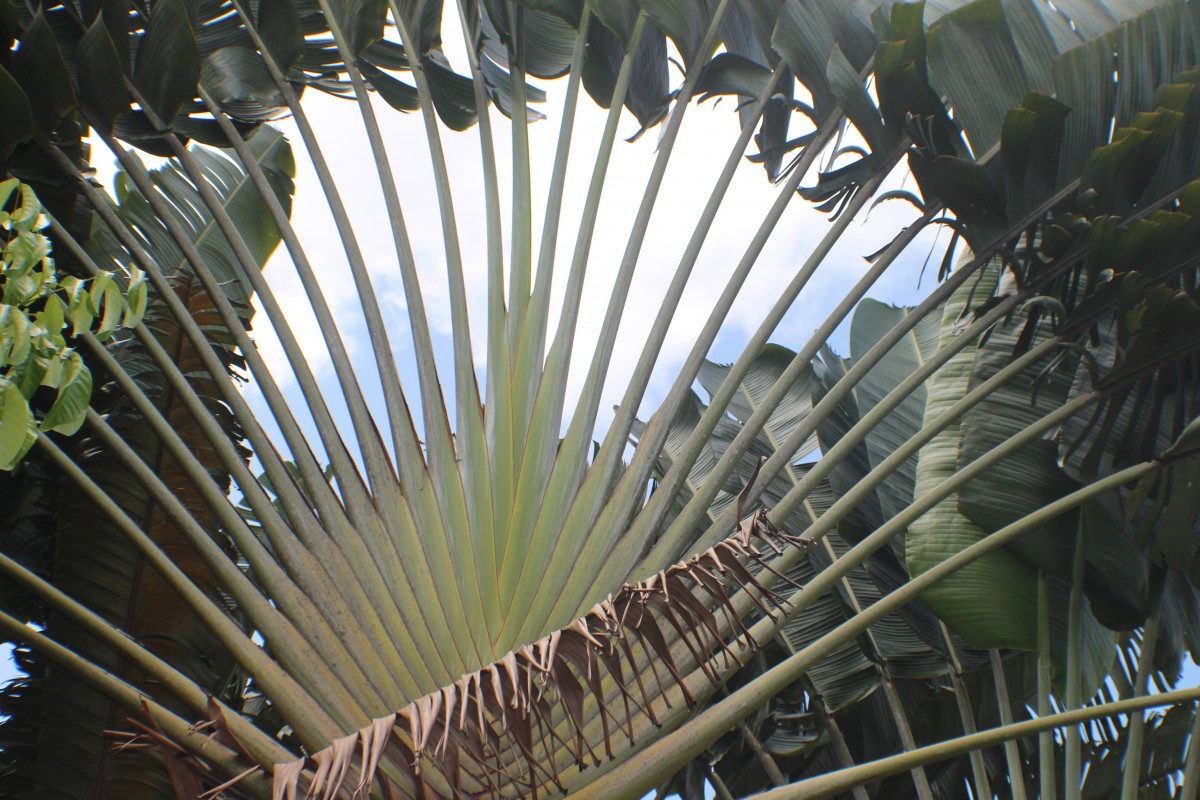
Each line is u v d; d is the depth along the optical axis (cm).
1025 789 472
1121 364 322
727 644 265
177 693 228
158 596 362
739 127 450
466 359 309
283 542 257
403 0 403
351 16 379
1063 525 408
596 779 236
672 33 379
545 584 270
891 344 315
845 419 526
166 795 335
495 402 304
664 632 256
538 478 290
